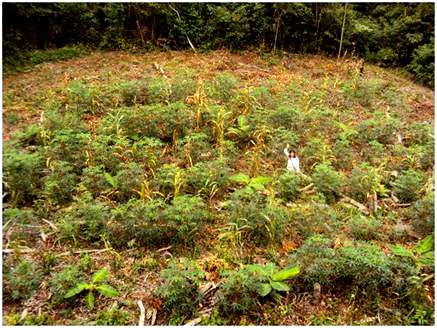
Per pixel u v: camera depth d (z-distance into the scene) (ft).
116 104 27.99
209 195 20.26
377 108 31.96
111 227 17.75
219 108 26.45
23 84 33.09
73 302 15.15
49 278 16.15
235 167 23.02
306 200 20.44
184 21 43.57
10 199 20.26
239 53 43.09
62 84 32.91
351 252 15.34
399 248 16.70
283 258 17.01
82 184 19.57
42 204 19.81
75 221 18.10
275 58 42.09
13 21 39.45
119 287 15.76
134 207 17.92
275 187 21.15
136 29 44.70
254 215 17.85
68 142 22.80
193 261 16.22
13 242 17.33
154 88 28.40
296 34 44.27
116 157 21.84
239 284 14.71
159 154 22.62
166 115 24.77
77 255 17.28
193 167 20.66
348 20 44.98
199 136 22.93
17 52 38.32
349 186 21.66
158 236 17.46
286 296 15.40
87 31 44.21
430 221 18.26
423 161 24.25
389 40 44.83
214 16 44.27
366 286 15.52
